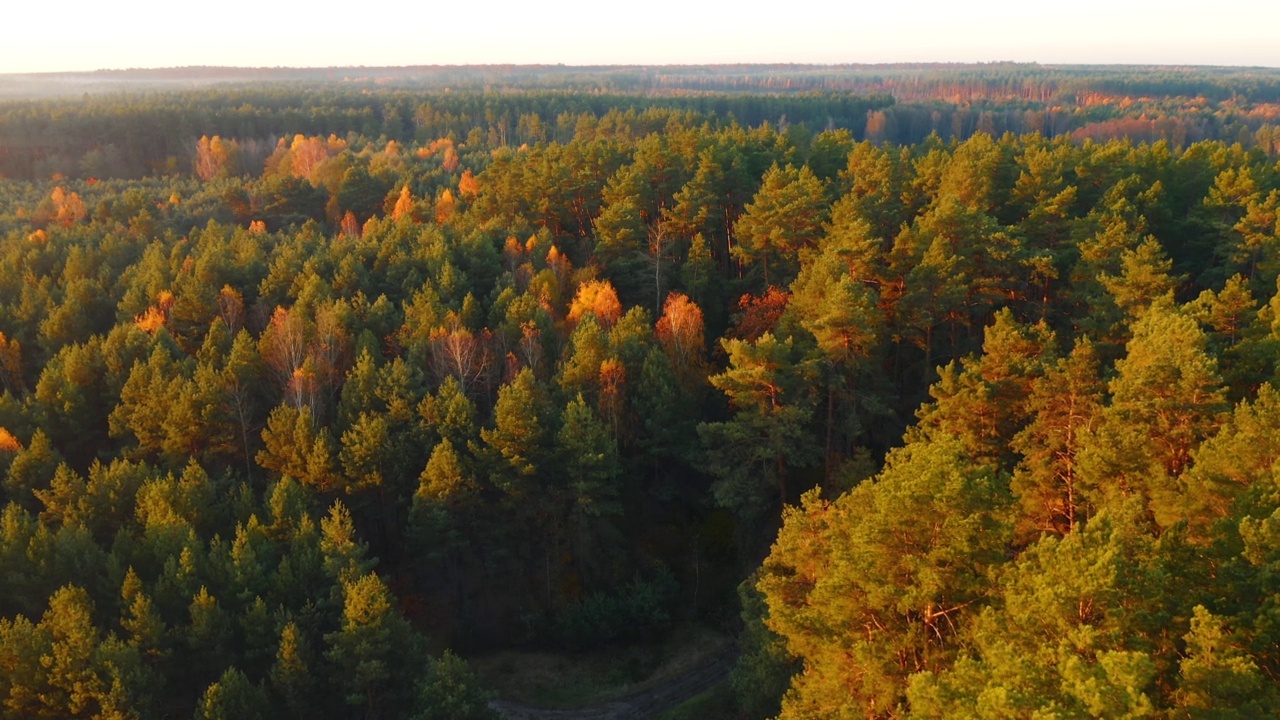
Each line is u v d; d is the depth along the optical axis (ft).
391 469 153.17
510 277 202.59
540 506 153.99
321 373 172.76
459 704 114.11
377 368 169.58
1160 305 128.26
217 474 165.58
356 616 118.32
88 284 220.23
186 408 157.48
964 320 175.83
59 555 125.80
